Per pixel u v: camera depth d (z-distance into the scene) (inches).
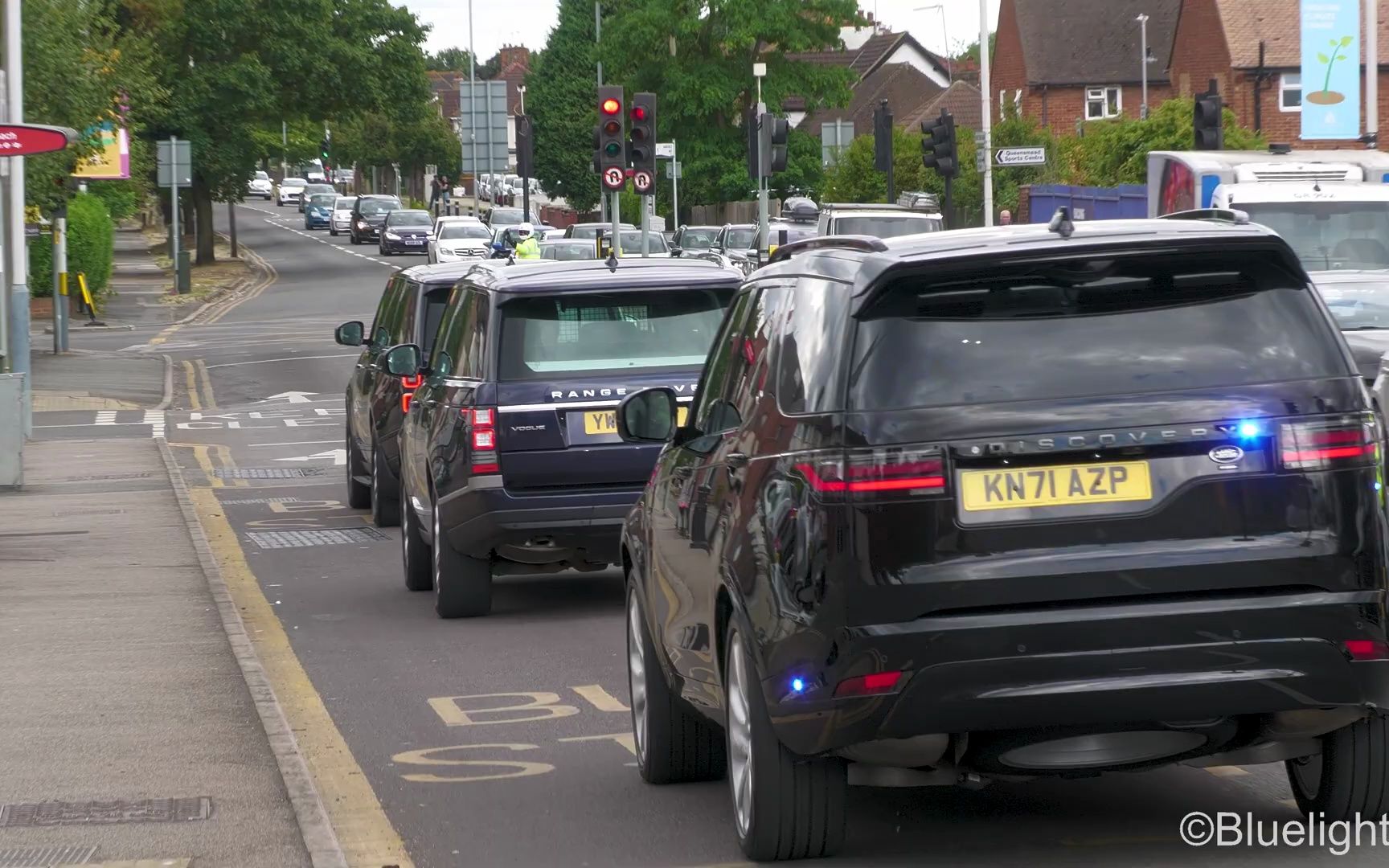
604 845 410.6
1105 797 436.5
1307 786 395.5
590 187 7116.1
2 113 1485.0
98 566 916.6
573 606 790.5
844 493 343.9
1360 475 349.1
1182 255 353.7
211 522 1152.8
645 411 471.2
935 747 346.9
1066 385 346.9
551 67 7214.6
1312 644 342.3
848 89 5012.3
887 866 380.5
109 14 3262.8
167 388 2156.7
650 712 462.9
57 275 2591.0
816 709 346.3
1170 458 344.5
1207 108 2095.2
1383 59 4256.9
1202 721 349.7
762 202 1995.6
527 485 714.8
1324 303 361.4
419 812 447.2
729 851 401.7
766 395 390.3
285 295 3818.9
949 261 349.1
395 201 5861.2
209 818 427.8
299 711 581.0
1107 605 340.8
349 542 1043.3
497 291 730.2
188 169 3740.2
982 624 338.0
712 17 4837.6
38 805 441.7
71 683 604.7
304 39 4530.0
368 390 1133.7
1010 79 5516.7
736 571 379.2
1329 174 1627.7
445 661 666.8
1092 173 3361.2
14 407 1290.6
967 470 342.0
